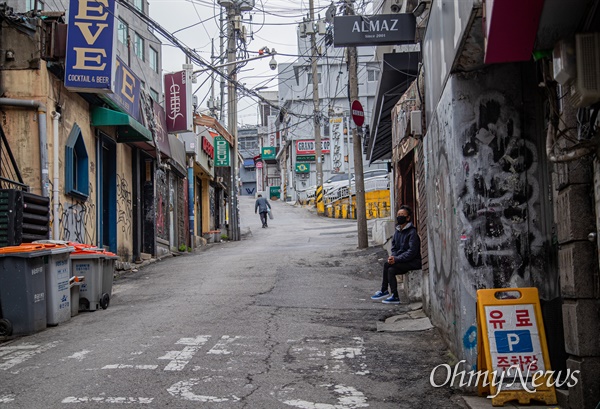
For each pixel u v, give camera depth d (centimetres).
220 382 651
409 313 1020
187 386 636
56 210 1247
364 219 1956
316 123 4453
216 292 1249
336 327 923
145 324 948
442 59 729
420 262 1123
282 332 887
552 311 642
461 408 580
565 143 540
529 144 661
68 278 1011
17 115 1232
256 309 1064
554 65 473
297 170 6312
